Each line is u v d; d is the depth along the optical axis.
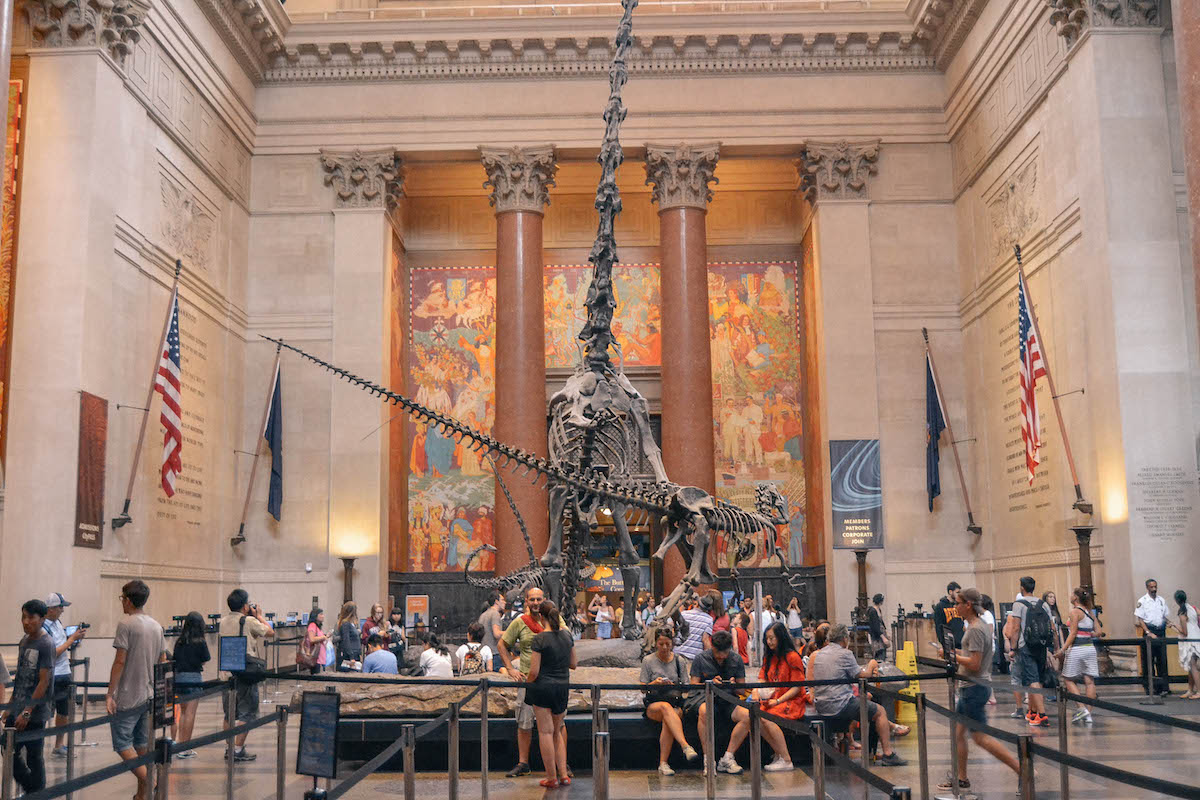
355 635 13.76
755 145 23.53
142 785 6.89
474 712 8.62
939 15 22.50
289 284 23.34
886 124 23.67
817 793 5.66
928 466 22.50
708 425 22.88
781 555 12.00
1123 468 15.41
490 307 26.23
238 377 22.69
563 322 26.39
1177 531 15.16
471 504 25.44
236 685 7.58
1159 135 16.11
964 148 22.89
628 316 26.34
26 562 15.16
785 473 25.48
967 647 7.54
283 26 23.05
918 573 22.33
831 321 23.16
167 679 6.11
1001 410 21.09
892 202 23.62
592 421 11.59
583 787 7.82
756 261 26.39
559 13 23.25
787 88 23.67
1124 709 5.96
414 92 23.67
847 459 22.66
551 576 11.59
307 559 22.36
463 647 11.89
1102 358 16.12
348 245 23.33
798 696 8.45
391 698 8.71
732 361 25.97
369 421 22.69
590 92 23.67
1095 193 16.33
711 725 7.27
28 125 16.14
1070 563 17.67
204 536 20.70
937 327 23.28
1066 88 17.62
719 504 11.45
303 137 23.64
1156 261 15.84
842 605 22.11
